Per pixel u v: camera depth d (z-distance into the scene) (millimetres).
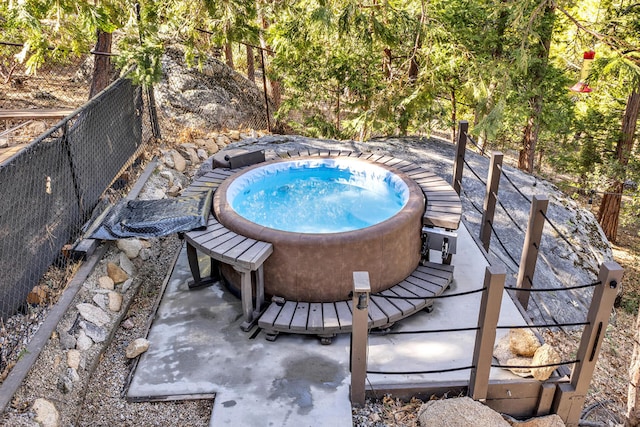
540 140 14391
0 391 3240
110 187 6324
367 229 4484
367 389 3740
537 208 4504
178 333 4426
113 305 4676
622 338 7223
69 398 3621
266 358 4109
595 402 5078
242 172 6051
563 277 6824
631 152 12805
